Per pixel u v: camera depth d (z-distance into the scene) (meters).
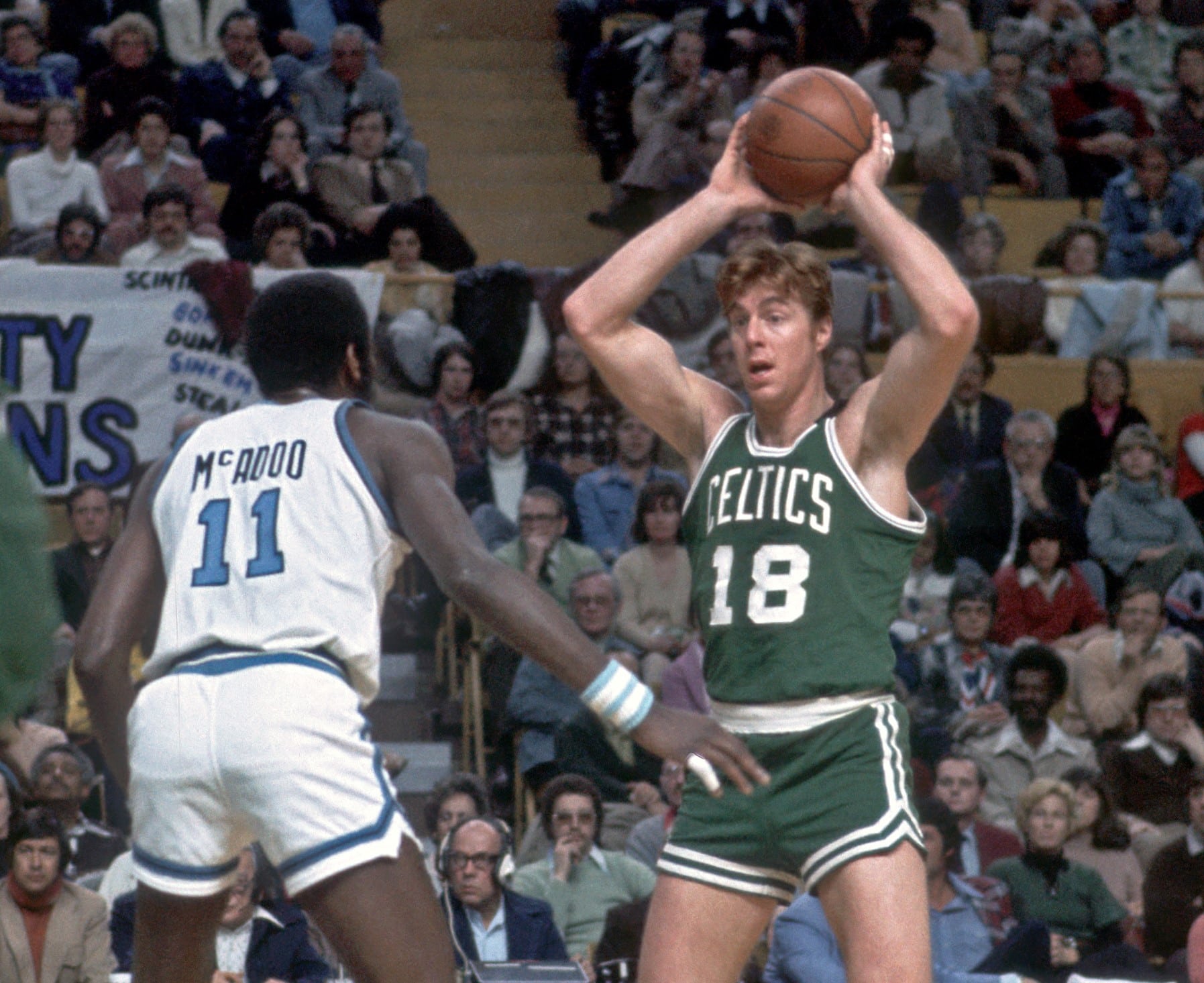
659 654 21.56
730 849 8.91
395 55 36.88
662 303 26.84
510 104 35.91
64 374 24.98
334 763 7.50
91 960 15.41
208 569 7.90
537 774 20.88
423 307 26.58
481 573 7.55
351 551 7.83
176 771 7.61
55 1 32.94
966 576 21.98
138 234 27.88
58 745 18.42
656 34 32.50
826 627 8.88
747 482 9.17
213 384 25.34
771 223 28.47
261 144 28.47
